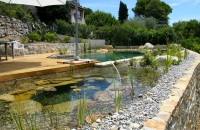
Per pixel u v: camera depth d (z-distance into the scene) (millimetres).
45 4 6496
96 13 29484
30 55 9547
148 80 4562
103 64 6789
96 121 2029
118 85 4070
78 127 2029
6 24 12336
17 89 3668
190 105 3930
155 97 2738
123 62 7789
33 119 2287
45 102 2936
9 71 4676
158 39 19906
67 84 4121
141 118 2002
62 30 19250
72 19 23969
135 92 3518
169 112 2109
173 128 2184
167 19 39219
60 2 6289
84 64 6453
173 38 19531
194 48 15797
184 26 27047
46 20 20969
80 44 15023
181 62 6602
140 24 25281
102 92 3527
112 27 20484
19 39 12922
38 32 15797
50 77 4891
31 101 2979
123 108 2572
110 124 1905
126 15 37156
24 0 6258
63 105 2809
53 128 2045
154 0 38531
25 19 15031
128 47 18781
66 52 12344
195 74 5270
